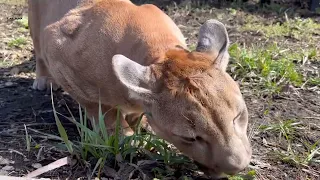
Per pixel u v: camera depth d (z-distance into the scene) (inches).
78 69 73.7
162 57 66.6
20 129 77.4
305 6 135.0
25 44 102.7
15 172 69.5
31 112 81.6
